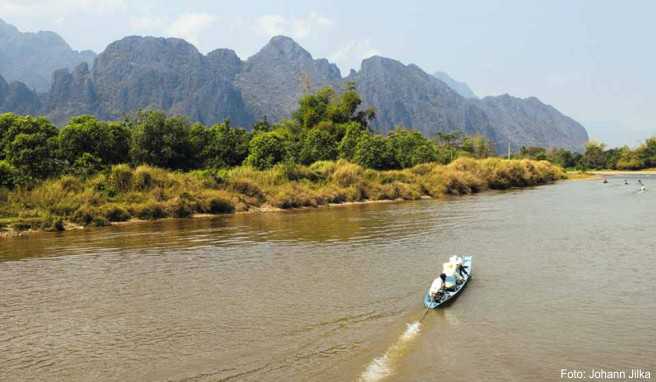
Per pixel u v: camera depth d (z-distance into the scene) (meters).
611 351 12.52
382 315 15.31
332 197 51.44
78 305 16.91
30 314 16.06
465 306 16.12
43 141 44.41
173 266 22.41
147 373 11.67
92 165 45.72
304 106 96.75
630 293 17.34
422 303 16.47
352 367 11.70
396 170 70.25
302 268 21.58
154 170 44.88
